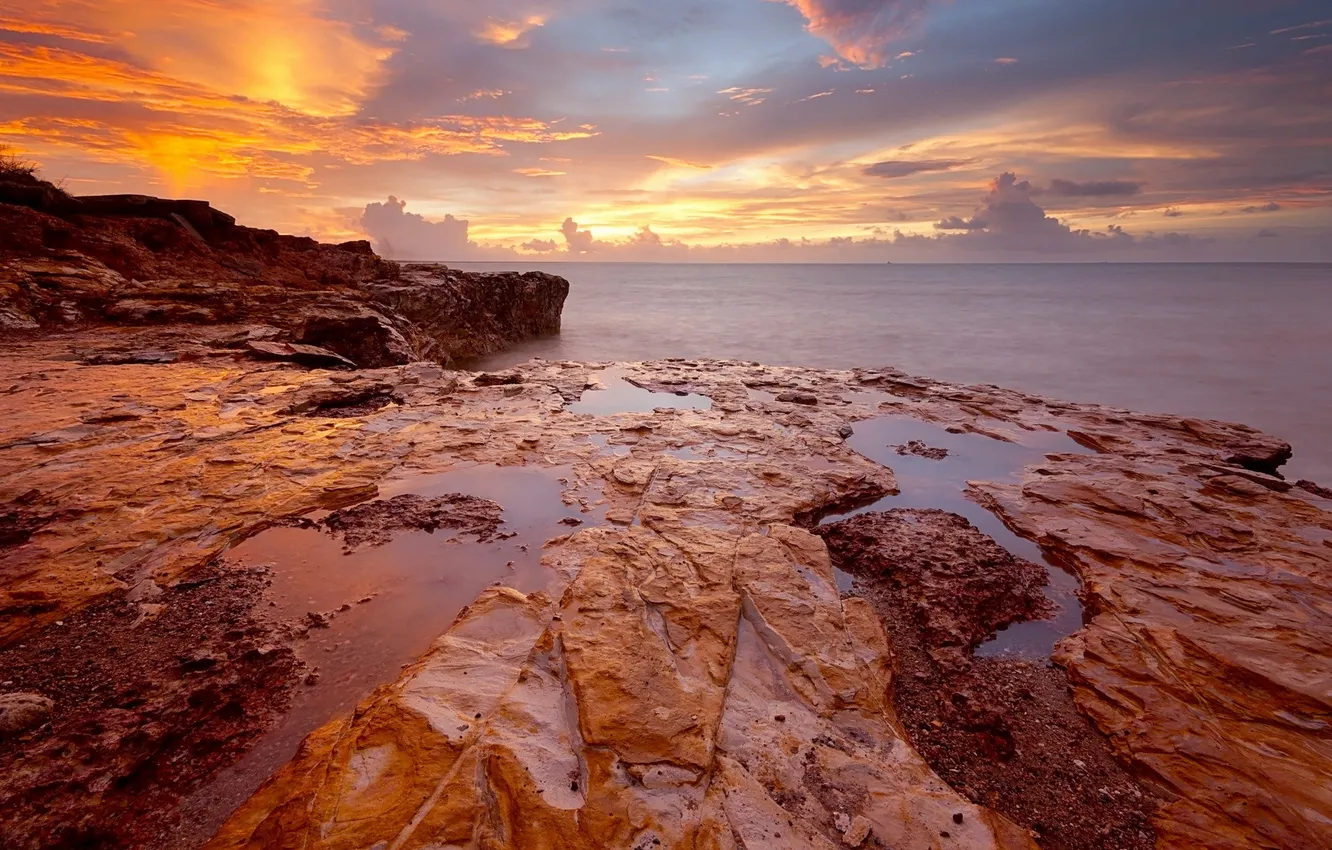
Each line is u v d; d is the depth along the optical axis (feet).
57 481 23.65
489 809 10.25
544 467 28.81
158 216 84.99
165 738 12.47
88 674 14.30
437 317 104.37
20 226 63.41
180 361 45.39
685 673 14.15
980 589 19.86
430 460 29.27
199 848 10.30
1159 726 13.82
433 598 18.12
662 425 35.76
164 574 18.56
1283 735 13.44
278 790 11.07
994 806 12.01
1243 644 16.25
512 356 120.26
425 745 11.39
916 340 134.10
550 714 12.58
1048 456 32.89
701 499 24.90
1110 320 169.68
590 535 21.70
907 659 16.79
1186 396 86.02
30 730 12.42
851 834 10.50
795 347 129.08
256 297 64.90
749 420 37.86
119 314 55.47
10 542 19.38
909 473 30.71
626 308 230.27
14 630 15.43
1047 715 14.73
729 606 16.84
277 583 18.75
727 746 12.28
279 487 25.04
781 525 22.53
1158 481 28.60
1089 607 19.38
